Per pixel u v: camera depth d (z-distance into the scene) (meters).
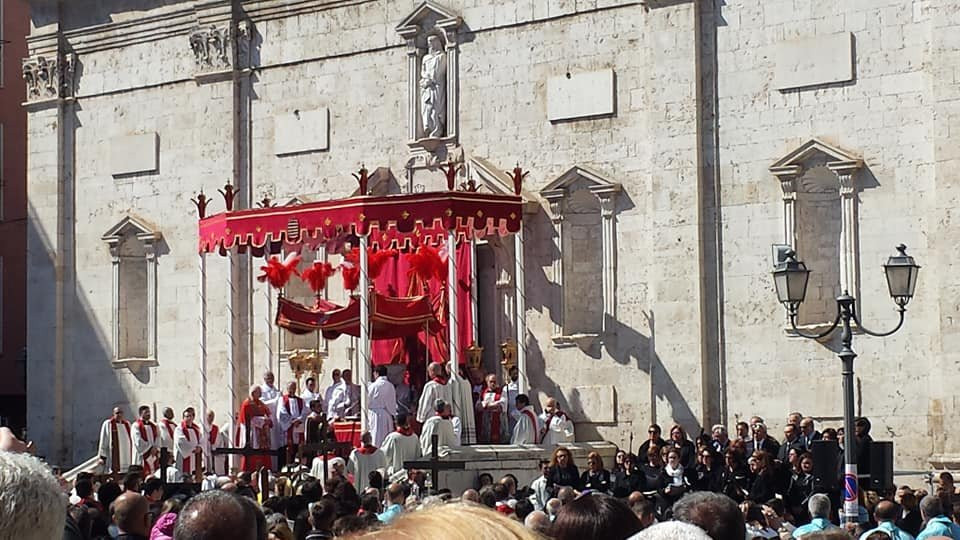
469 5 45.75
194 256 50.84
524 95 44.69
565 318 43.50
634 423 42.09
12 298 62.62
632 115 42.75
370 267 45.09
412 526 5.03
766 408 40.03
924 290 37.75
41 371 53.81
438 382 40.91
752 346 40.34
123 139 52.75
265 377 46.00
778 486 33.28
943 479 30.53
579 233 43.75
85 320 53.34
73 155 54.06
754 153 40.59
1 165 62.69
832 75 39.44
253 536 11.05
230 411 45.88
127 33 52.81
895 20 38.62
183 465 44.62
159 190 51.84
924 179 38.03
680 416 41.12
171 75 51.75
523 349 43.31
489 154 45.28
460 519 5.06
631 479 35.19
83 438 53.09
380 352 45.72
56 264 53.78
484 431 41.94
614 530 9.50
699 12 41.47
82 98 53.94
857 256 38.88
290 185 49.25
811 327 39.09
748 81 40.78
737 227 40.75
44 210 54.25
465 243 44.34
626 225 42.66
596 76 43.38
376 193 47.06
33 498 6.34
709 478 34.81
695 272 41.09
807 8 39.94
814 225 40.12
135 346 52.59
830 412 38.91
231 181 50.19
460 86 45.88
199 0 50.84
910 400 37.81
